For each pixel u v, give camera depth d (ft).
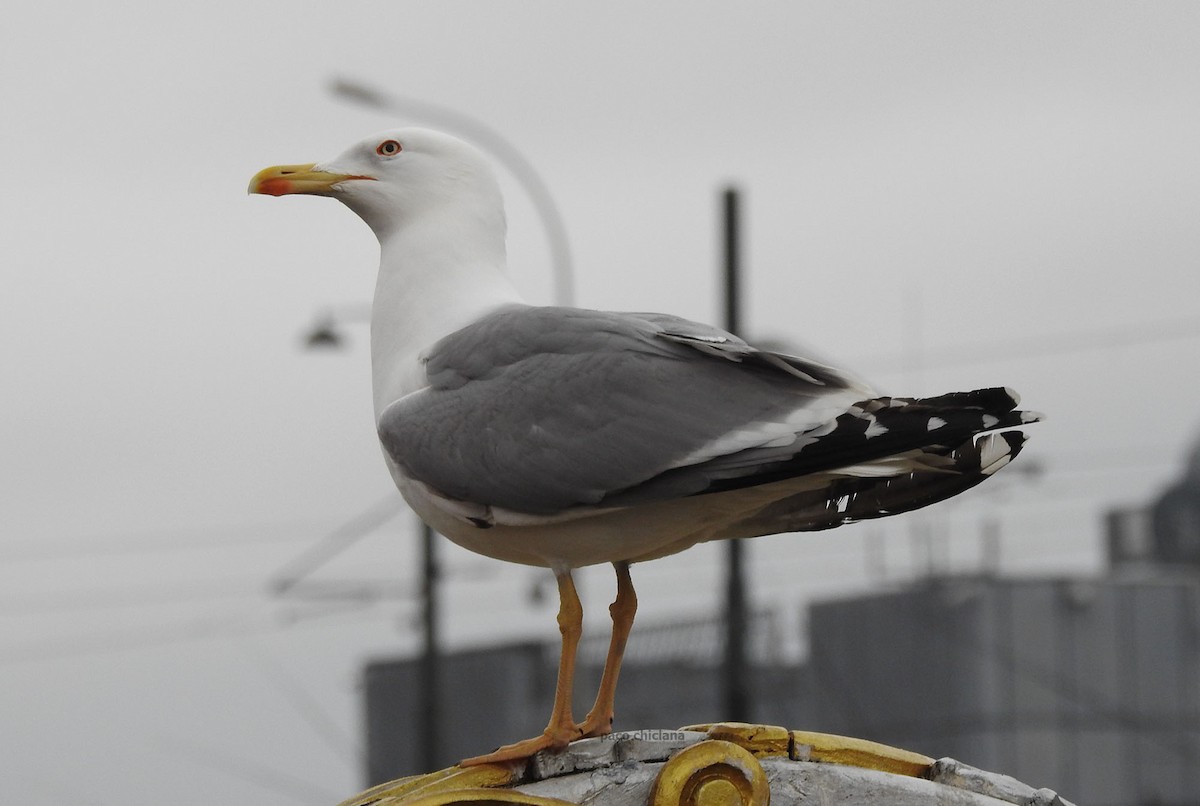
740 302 72.59
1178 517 140.97
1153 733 109.70
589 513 25.71
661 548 26.76
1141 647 110.83
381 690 117.50
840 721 114.21
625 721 110.52
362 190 30.19
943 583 112.47
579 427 25.81
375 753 116.88
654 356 26.21
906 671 113.19
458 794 23.26
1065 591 111.55
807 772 24.20
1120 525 144.97
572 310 27.35
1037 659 111.14
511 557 27.09
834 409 24.94
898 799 24.18
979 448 25.54
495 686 113.70
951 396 24.18
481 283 29.40
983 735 110.22
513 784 24.59
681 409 25.59
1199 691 109.60
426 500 26.91
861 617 115.03
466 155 30.09
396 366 28.94
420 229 29.76
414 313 29.14
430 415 26.84
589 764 24.68
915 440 23.99
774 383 25.62
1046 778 110.32
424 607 84.48
